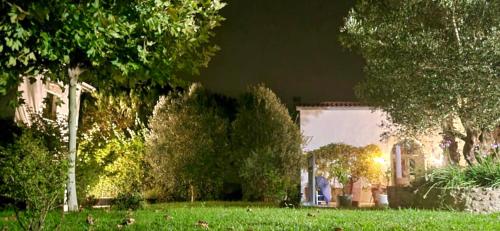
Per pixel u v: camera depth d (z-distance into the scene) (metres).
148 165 21.17
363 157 21.11
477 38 13.05
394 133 15.99
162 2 9.53
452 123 14.52
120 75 11.98
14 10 7.28
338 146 21.31
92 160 16.72
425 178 13.58
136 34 10.48
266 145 18.98
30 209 6.11
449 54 13.17
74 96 12.30
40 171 6.11
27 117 16.47
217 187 21.05
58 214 9.79
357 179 21.12
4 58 8.70
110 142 21.23
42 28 8.42
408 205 14.02
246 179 18.25
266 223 8.59
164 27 9.95
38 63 10.37
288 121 19.31
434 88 13.08
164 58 11.28
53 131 14.64
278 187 17.08
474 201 11.98
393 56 14.10
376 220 9.17
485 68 12.50
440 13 14.04
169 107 20.86
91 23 8.29
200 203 17.39
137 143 21.33
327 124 21.56
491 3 13.04
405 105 13.80
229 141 21.30
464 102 13.23
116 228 7.79
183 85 12.63
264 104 19.81
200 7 11.57
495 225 8.34
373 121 21.38
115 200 13.27
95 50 8.79
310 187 18.73
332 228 7.86
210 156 20.69
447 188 12.51
